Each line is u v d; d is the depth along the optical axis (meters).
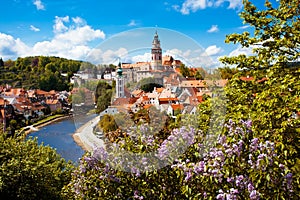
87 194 3.48
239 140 3.25
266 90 5.03
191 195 3.13
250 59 6.13
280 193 3.06
